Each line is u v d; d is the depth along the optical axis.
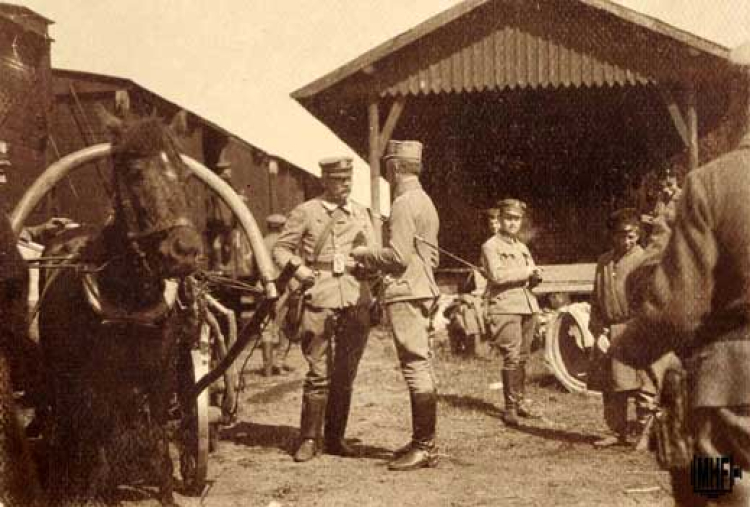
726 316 2.32
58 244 4.93
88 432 4.43
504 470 5.59
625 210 6.18
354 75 14.02
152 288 4.35
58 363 4.45
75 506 4.44
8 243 3.67
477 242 18.34
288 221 6.52
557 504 4.64
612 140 17.67
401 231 5.76
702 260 2.30
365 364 11.38
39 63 7.78
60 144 10.20
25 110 7.61
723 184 2.29
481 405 8.35
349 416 8.07
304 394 6.31
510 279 7.55
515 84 13.84
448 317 12.77
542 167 18.16
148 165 4.14
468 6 13.48
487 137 18.03
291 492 5.14
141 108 10.70
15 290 3.70
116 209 4.28
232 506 4.82
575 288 13.45
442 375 10.16
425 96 16.28
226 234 13.69
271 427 7.55
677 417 2.39
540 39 13.78
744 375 2.28
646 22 13.09
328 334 6.27
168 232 4.09
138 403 4.46
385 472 5.67
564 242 18.02
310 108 14.32
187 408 5.14
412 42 13.81
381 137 14.09
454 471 5.62
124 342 4.36
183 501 4.95
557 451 6.23
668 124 16.92
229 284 5.47
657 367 2.46
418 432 5.79
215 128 13.80
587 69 13.66
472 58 13.94
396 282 5.84
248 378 10.73
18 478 3.55
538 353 11.46
